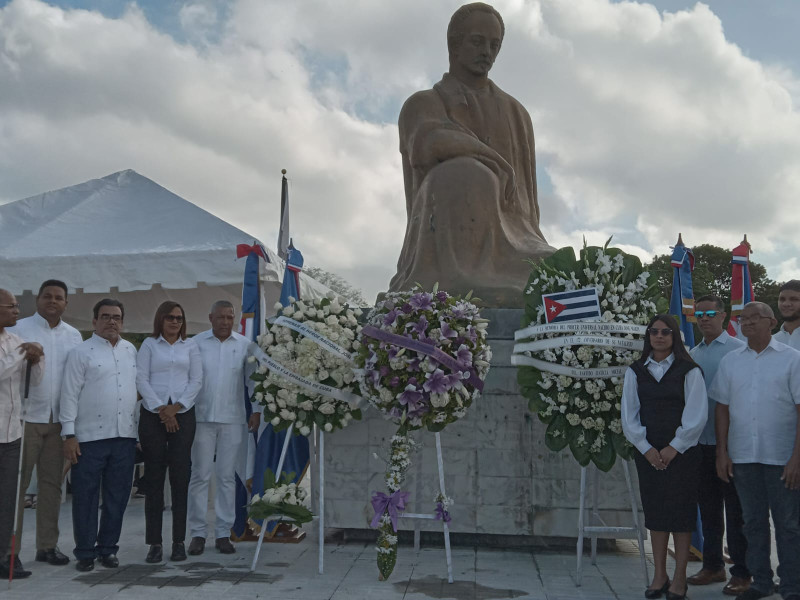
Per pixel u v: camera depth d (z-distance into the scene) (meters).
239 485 6.62
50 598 4.61
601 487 6.08
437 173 7.25
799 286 5.17
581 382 5.15
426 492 6.26
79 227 8.94
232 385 6.18
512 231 7.42
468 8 7.88
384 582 5.10
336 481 6.45
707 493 5.27
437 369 5.02
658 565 4.77
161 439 5.75
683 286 6.59
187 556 5.90
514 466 6.21
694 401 4.69
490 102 7.79
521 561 5.82
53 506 5.63
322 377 5.57
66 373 5.47
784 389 4.66
